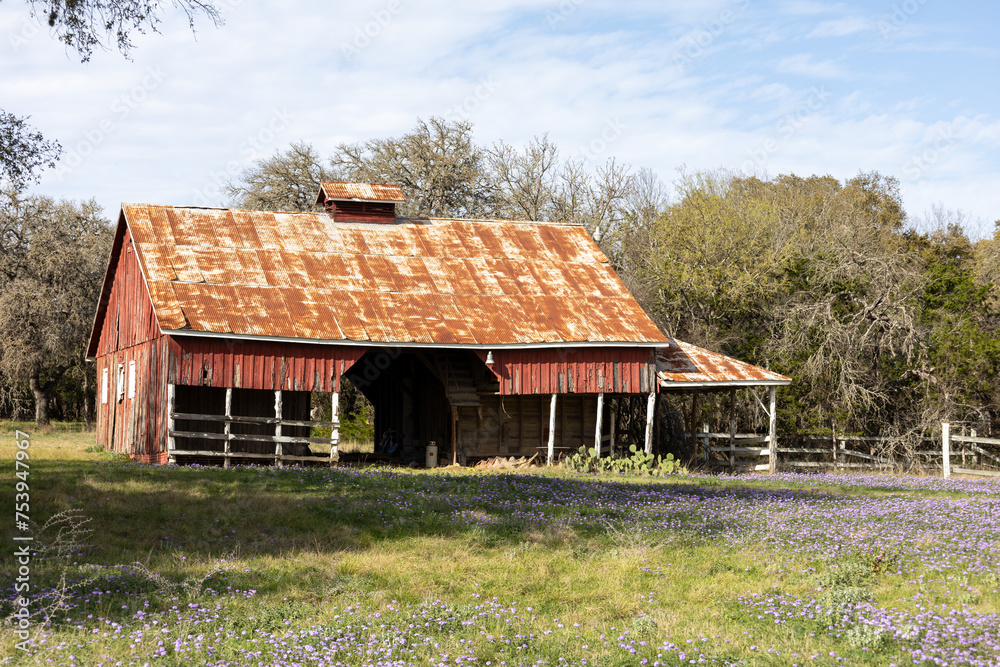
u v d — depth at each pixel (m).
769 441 30.38
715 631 9.41
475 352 29.42
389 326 26.50
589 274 31.41
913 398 34.41
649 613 10.19
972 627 9.16
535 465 28.97
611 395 31.00
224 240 28.39
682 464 31.17
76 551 11.96
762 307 38.44
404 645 8.66
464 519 15.18
